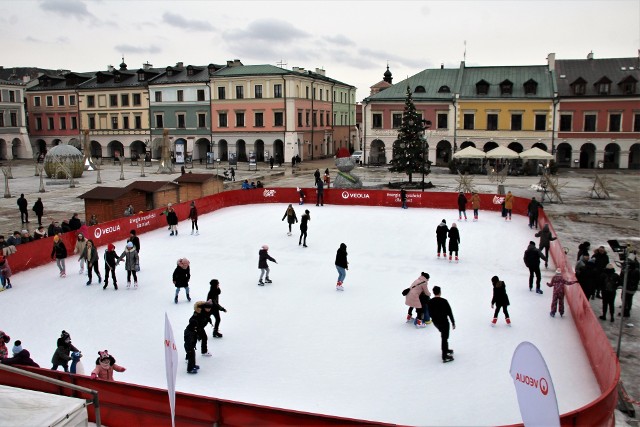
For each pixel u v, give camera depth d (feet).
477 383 40.96
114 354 46.75
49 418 28.09
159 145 257.14
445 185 166.50
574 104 206.59
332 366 43.96
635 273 53.93
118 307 58.75
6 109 266.98
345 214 116.47
